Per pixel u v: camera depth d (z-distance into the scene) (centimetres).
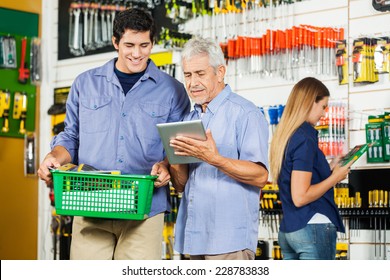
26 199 757
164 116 392
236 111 352
